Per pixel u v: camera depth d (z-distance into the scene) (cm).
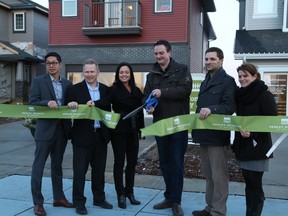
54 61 425
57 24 1611
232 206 454
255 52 1232
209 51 387
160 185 550
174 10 1476
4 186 538
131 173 459
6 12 2136
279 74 1287
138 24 1496
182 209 443
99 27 1518
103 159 446
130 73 445
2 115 421
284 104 1295
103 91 435
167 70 426
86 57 1583
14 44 2145
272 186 552
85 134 421
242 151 357
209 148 387
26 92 2109
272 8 1400
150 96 411
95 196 452
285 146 892
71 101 425
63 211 435
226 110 366
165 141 436
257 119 351
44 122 422
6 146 902
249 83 359
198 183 557
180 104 426
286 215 427
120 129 436
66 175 607
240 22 1576
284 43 1277
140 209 445
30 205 455
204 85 399
